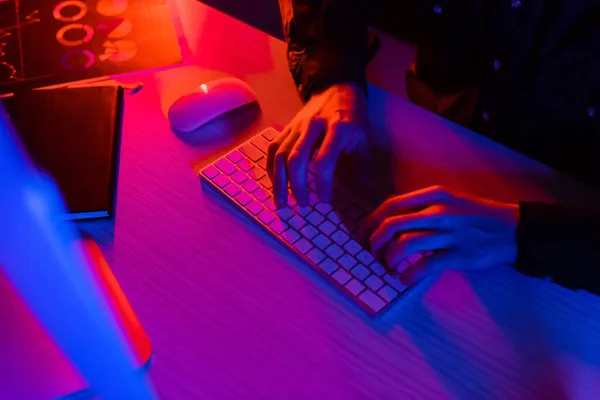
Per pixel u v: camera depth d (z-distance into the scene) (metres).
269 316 0.66
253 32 1.03
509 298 0.68
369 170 0.81
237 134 0.87
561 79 0.91
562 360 0.63
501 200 0.78
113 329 0.63
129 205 0.77
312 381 0.61
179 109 0.86
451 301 0.67
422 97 1.16
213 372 0.61
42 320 0.62
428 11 1.04
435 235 0.70
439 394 0.60
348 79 0.91
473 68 1.07
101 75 0.94
